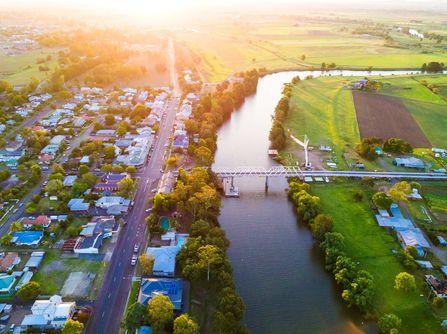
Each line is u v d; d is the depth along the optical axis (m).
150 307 164.00
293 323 179.50
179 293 181.75
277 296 194.75
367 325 178.00
